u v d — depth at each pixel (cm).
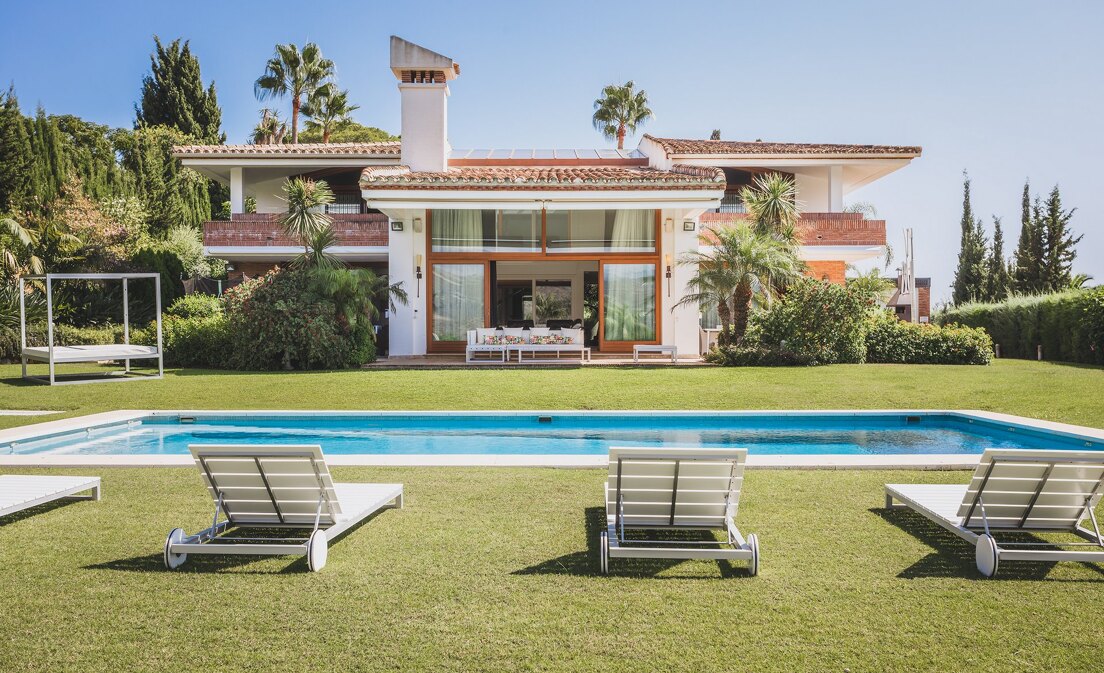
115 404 1253
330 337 1706
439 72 2219
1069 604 409
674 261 2016
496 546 514
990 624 382
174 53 4788
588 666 336
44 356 1467
